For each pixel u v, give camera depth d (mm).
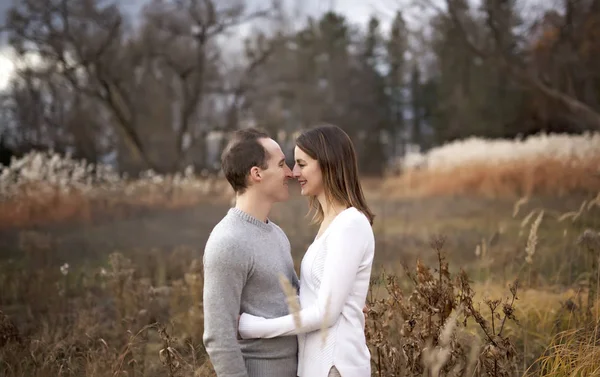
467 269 5363
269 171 2205
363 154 44750
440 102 40281
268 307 2145
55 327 4066
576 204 8938
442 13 17594
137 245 8016
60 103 26750
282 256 2270
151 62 26797
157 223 10594
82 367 3277
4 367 3328
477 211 10477
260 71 28625
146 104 28531
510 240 6645
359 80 44688
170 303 4453
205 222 10750
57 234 8773
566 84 18484
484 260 4574
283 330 2027
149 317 4066
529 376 3070
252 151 2191
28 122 25141
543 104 25250
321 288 2070
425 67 32156
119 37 24016
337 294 2043
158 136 29031
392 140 50469
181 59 25125
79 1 22094
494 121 32719
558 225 7395
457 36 17953
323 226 2314
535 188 12414
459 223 9234
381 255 6598
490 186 13984
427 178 17250
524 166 13484
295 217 10094
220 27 24656
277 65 30016
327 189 2289
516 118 31531
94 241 8289
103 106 28219
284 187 2266
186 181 15086
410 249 6824
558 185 11969
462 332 3049
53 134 25672
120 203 12188
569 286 4309
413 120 50531
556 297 4098
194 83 26234
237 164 2193
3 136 23391
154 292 4234
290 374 2197
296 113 36875
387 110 49250
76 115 27047
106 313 4680
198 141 27125
